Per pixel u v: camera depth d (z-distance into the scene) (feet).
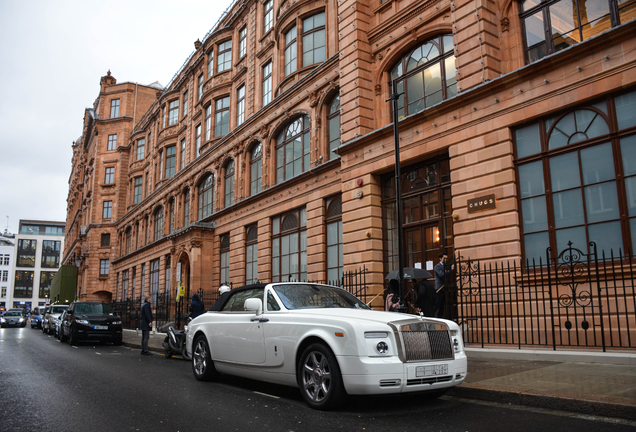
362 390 17.85
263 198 73.26
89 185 193.88
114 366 35.73
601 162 30.58
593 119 31.19
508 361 28.60
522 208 34.50
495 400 20.03
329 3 63.67
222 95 93.09
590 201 30.86
